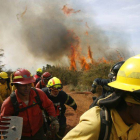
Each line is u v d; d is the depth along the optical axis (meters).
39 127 2.66
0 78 4.25
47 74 4.95
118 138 1.20
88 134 1.17
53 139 3.64
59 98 3.58
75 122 5.56
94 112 1.24
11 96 2.44
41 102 2.63
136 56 1.21
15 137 1.50
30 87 2.47
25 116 2.47
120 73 1.23
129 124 1.24
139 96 1.10
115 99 1.17
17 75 2.47
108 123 1.18
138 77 1.12
